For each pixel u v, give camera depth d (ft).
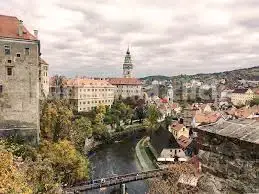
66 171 170.40
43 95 288.30
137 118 481.46
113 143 344.69
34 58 178.60
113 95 531.09
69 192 156.15
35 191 102.68
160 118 501.15
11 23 181.06
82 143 260.62
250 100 643.86
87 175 191.93
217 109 567.59
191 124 376.07
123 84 655.35
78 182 181.57
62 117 231.71
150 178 185.78
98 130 340.80
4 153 98.84
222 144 22.88
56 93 447.83
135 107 541.75
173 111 568.41
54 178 138.00
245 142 21.08
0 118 169.89
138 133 406.82
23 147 153.58
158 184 85.10
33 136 178.19
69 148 180.55
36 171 117.08
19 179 89.97
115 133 386.93
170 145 268.21
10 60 171.73
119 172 239.09
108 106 456.86
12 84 172.76
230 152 22.30
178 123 386.11
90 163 248.32
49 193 114.83
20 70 174.81
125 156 289.94
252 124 23.11
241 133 22.02
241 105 590.96
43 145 178.60
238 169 21.71
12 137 171.83
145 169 249.75
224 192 22.65
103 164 260.21
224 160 22.74
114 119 414.41
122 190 179.73
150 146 322.75
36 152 156.76
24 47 175.63
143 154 299.38
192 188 36.01
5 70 170.71
